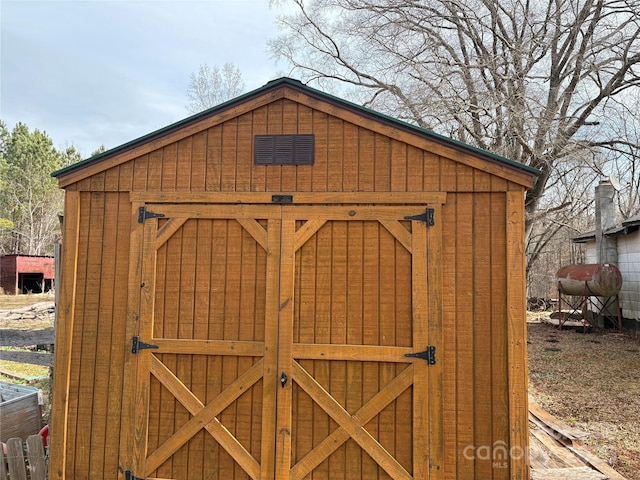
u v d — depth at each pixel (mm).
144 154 3906
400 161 3695
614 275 11188
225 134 3869
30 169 36531
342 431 3541
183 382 3709
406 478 3457
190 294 3771
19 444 3787
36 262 26938
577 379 7422
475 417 3455
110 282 3848
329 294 3664
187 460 3645
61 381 3775
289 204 3760
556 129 11766
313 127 3803
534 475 3906
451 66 13078
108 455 3705
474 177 3615
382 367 3576
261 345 3660
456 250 3590
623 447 4750
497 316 3512
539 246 21406
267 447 3578
